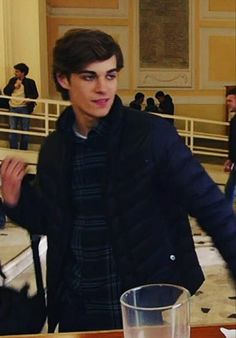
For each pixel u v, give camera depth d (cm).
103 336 143
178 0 1236
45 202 172
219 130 1260
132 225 159
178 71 1250
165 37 1242
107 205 160
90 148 161
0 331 168
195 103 1258
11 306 171
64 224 167
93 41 147
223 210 150
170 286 121
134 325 113
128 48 1234
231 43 1259
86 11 1213
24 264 481
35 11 1050
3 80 1047
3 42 1041
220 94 1262
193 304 396
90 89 150
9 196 175
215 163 941
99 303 166
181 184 154
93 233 163
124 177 158
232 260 145
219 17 1249
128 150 157
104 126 158
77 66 149
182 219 164
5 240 547
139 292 121
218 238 148
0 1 1034
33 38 1055
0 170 175
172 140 157
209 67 1258
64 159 165
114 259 162
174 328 112
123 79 1238
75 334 144
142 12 1230
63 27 1211
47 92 1099
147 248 159
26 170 178
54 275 171
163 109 1048
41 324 173
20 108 851
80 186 163
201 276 169
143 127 157
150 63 1243
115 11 1224
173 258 162
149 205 159
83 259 166
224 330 141
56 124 170
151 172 157
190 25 1244
